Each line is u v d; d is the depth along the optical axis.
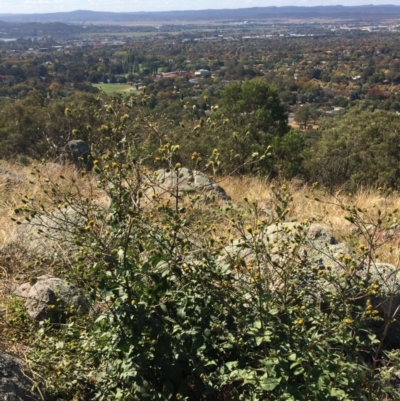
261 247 2.77
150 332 2.58
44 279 3.65
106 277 2.67
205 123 3.52
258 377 2.48
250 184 8.45
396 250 4.52
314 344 2.52
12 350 3.09
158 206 2.85
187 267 2.73
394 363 2.87
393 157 14.41
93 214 3.14
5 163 10.17
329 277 2.78
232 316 2.75
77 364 2.84
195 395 2.72
